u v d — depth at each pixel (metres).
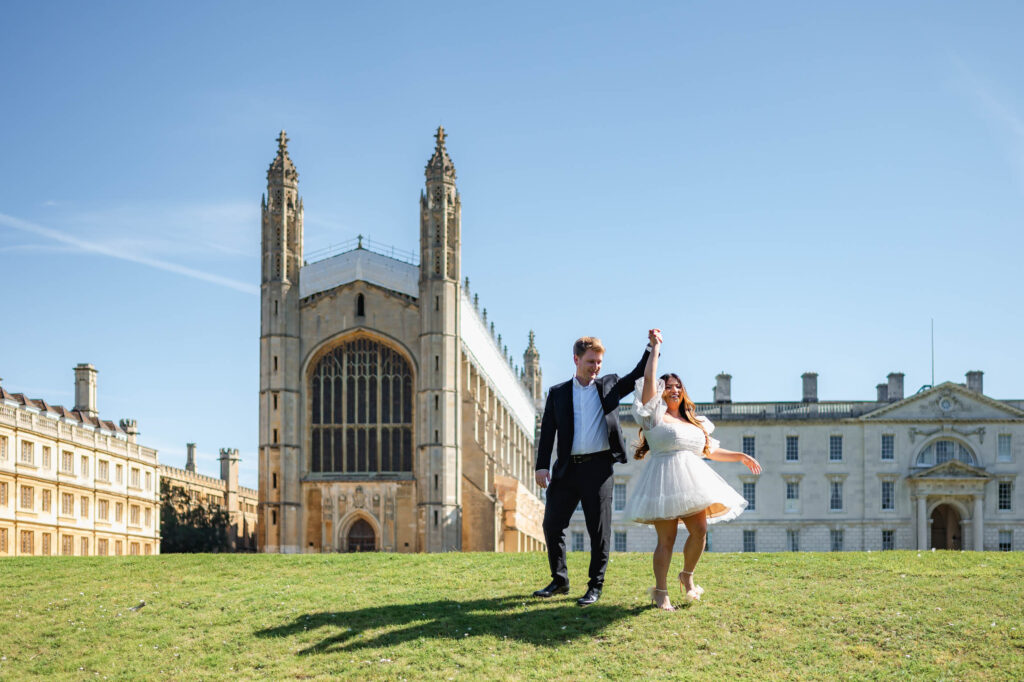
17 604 22.83
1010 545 106.31
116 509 94.56
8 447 76.12
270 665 17.55
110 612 21.56
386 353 87.62
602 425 18.17
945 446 108.94
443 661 16.97
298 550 84.81
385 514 84.75
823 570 22.55
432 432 84.62
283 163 89.25
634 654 16.86
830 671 16.25
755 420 109.62
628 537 104.94
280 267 87.75
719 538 108.31
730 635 17.56
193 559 29.20
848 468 108.69
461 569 24.67
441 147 89.31
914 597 19.69
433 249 86.94
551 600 19.30
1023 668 16.17
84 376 104.12
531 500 107.25
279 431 85.44
